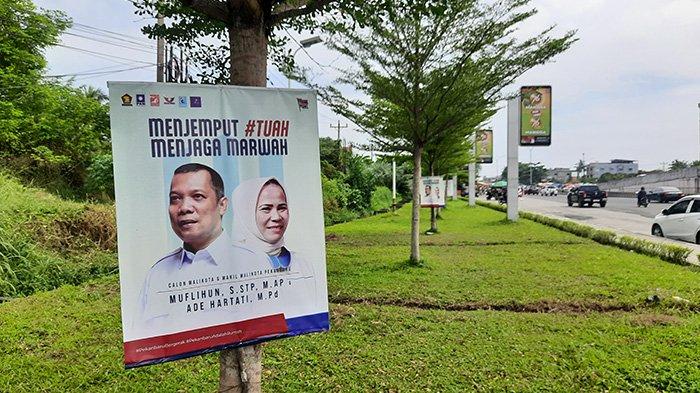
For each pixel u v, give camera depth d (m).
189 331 2.04
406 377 3.55
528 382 3.46
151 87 1.95
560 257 8.77
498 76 7.66
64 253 8.41
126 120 1.91
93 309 5.57
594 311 5.30
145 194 1.95
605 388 3.35
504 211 23.47
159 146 1.97
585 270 7.46
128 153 1.91
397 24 6.46
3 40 16.02
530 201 41.00
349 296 5.91
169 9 2.89
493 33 7.20
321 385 3.43
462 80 7.75
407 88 7.79
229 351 2.28
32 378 3.63
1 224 7.65
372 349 4.11
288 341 4.30
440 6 2.59
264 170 2.19
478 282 6.62
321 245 2.34
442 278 6.89
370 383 3.46
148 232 1.96
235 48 2.23
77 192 16.11
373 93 8.31
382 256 8.97
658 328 4.58
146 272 1.96
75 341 4.45
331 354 4.01
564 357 3.90
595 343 4.19
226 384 2.29
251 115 2.15
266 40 2.33
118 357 4.04
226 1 2.25
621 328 4.57
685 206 12.42
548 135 16.53
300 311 2.29
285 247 2.25
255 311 2.18
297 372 3.66
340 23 3.99
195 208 2.04
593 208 28.45
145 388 3.45
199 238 2.05
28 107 16.20
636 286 6.32
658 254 8.84
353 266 7.89
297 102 2.26
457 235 12.62
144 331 1.96
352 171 25.70
